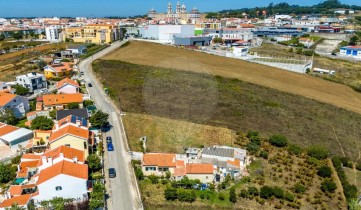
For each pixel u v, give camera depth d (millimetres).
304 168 74250
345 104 120125
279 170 72812
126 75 131625
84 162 65125
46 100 99375
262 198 63906
